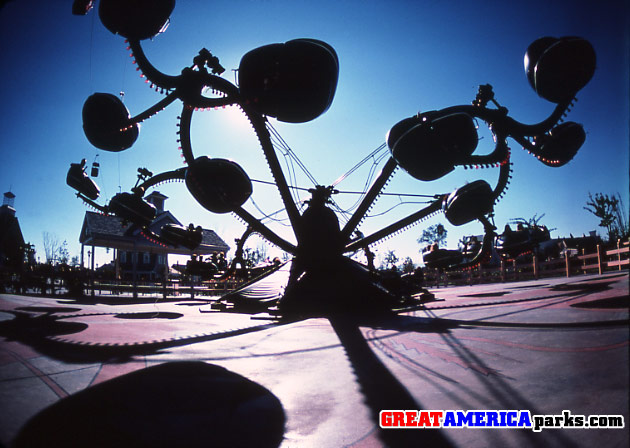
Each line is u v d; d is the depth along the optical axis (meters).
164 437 2.32
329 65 5.62
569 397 2.32
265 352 4.93
